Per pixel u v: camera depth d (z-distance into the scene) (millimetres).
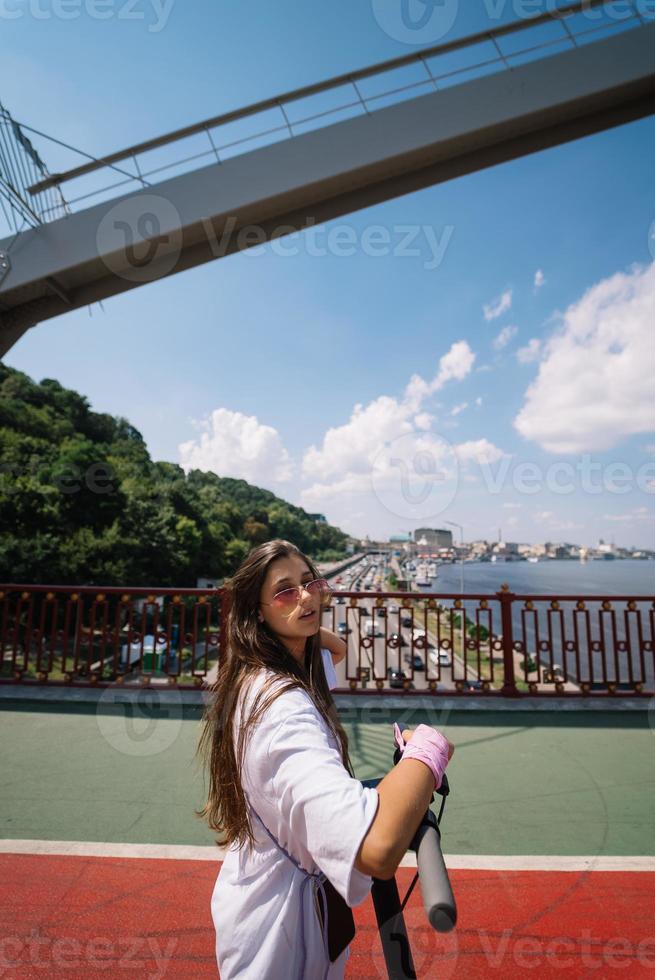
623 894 1990
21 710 4020
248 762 824
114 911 1839
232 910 875
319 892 849
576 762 3270
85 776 2967
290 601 1002
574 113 10320
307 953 821
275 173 10016
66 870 2078
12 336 10609
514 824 2531
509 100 10109
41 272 9555
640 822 2557
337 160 10047
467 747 3512
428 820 774
